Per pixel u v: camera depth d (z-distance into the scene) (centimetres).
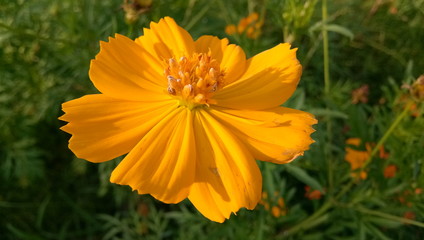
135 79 8
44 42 16
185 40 9
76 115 7
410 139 12
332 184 13
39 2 16
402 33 21
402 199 12
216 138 8
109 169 15
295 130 8
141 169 7
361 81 21
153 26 9
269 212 13
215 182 7
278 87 8
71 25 15
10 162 16
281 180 15
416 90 10
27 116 17
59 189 17
